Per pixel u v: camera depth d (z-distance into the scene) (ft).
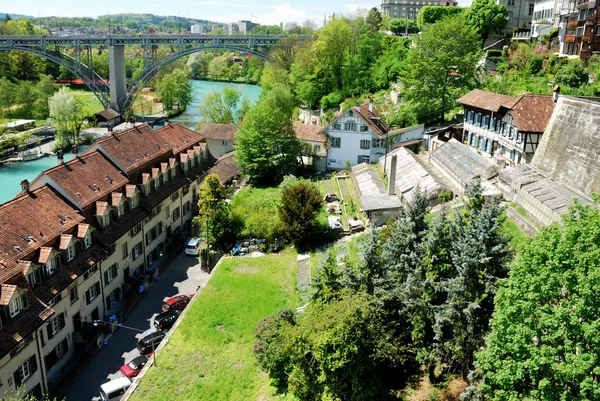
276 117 254.88
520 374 70.74
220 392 115.75
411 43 394.11
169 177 199.31
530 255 75.41
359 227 179.52
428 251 100.17
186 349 130.72
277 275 162.61
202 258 180.24
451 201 168.55
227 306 146.61
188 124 424.46
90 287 143.64
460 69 262.88
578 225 72.69
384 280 103.09
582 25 246.27
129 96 447.83
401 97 315.58
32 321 114.42
